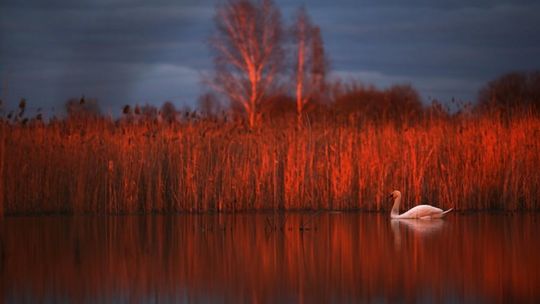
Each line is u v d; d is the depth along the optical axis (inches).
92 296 524.7
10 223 952.3
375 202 1096.8
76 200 1058.7
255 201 1101.7
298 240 791.1
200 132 1130.0
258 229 887.1
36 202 1051.9
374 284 553.6
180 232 864.3
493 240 770.2
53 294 532.4
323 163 1123.9
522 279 564.4
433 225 914.7
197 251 722.2
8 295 530.3
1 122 1026.7
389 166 1104.2
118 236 832.9
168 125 1143.6
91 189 1073.5
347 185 1103.6
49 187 1059.3
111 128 1130.0
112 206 1072.2
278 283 563.2
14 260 675.4
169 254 704.4
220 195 1087.6
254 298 513.3
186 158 1106.7
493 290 528.1
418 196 1087.6
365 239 791.1
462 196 1091.9
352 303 494.6
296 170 1108.5
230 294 526.6
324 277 583.2
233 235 837.2
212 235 837.8
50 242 787.4
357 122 1202.0
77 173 1065.5
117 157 1087.0
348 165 1104.2
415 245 741.9
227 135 1131.3
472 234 820.6
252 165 1117.1
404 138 1133.1
